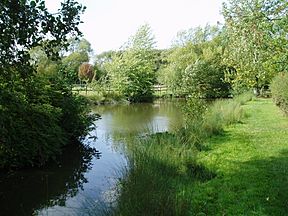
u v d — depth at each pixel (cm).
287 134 1180
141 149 804
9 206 750
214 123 1299
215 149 985
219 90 3762
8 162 971
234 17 1398
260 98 2908
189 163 788
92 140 1468
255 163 820
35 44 439
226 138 1148
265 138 1125
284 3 1041
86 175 955
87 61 5359
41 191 836
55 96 1253
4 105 545
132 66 3691
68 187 860
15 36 427
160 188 569
